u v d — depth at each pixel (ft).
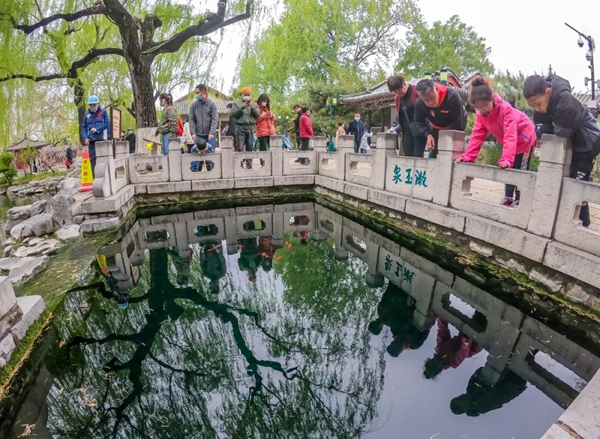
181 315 16.61
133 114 63.82
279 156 33.50
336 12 96.48
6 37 36.52
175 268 21.48
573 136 13.60
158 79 53.31
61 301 15.16
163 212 30.94
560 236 13.87
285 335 15.24
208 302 17.89
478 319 14.94
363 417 10.34
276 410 11.07
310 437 10.04
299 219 29.81
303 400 11.36
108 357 13.20
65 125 89.66
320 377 12.39
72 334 14.20
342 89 76.13
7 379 10.19
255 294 18.67
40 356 12.16
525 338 13.37
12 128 44.14
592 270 12.41
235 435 10.19
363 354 13.30
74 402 10.87
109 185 25.27
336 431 10.06
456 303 16.42
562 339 12.95
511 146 15.70
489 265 16.71
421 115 20.77
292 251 23.65
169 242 25.17
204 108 31.42
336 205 30.53
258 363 13.35
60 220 24.34
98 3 37.32
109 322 15.48
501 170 16.12
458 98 19.17
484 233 16.83
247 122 32.86
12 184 74.84
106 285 18.61
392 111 62.03
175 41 42.29
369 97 61.41
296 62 97.71
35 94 46.11
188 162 31.40
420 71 106.63
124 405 10.98
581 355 12.14
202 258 22.82
